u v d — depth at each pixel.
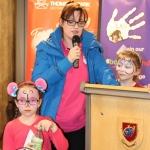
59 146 2.05
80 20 2.27
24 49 4.09
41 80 2.11
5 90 4.04
